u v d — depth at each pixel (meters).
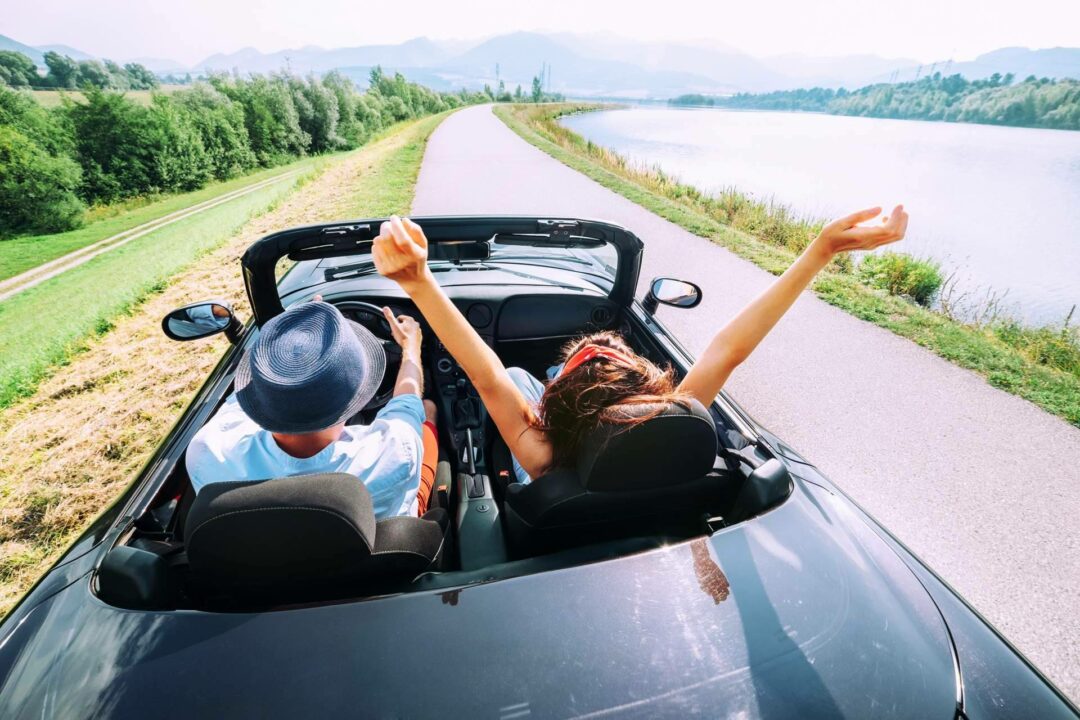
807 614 1.23
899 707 1.11
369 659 1.07
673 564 1.29
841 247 1.37
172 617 1.14
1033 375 4.81
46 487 3.67
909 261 7.64
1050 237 13.09
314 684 1.04
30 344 6.91
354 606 1.16
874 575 1.37
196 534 1.08
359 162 20.78
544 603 1.19
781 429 3.95
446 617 1.15
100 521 1.52
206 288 8.34
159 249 14.19
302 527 1.07
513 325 3.04
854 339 5.45
